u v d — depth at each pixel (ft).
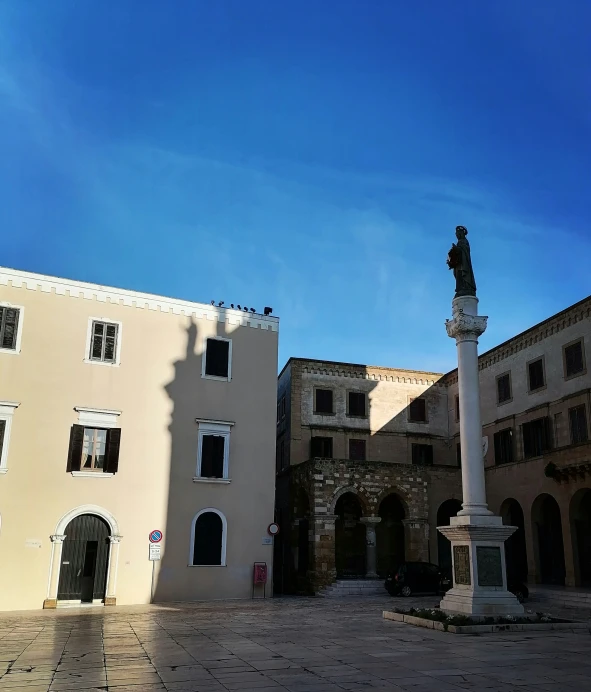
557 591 99.45
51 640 55.42
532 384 127.13
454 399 152.87
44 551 90.38
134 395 100.89
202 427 104.58
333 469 122.31
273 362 112.68
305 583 118.83
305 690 35.63
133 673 40.16
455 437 151.02
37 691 35.12
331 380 147.13
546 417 121.80
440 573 112.37
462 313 76.95
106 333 101.30
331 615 76.59
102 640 55.21
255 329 112.88
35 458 92.63
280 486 142.20
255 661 44.57
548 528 119.65
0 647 51.37
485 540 68.74
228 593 100.63
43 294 98.22
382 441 147.64
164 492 99.60
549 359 123.24
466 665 43.57
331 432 143.54
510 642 54.34
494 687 36.81
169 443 101.71
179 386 104.53
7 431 91.76
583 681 38.58
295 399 142.92
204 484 102.78
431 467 136.15
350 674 40.22
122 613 79.97
